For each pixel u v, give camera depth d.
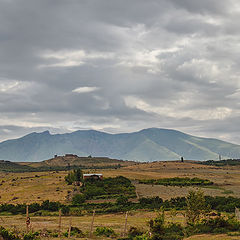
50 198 146.12
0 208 124.88
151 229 56.41
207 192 146.12
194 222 59.88
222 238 47.81
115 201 136.62
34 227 74.44
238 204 107.56
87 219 98.12
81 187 171.88
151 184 184.12
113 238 57.19
